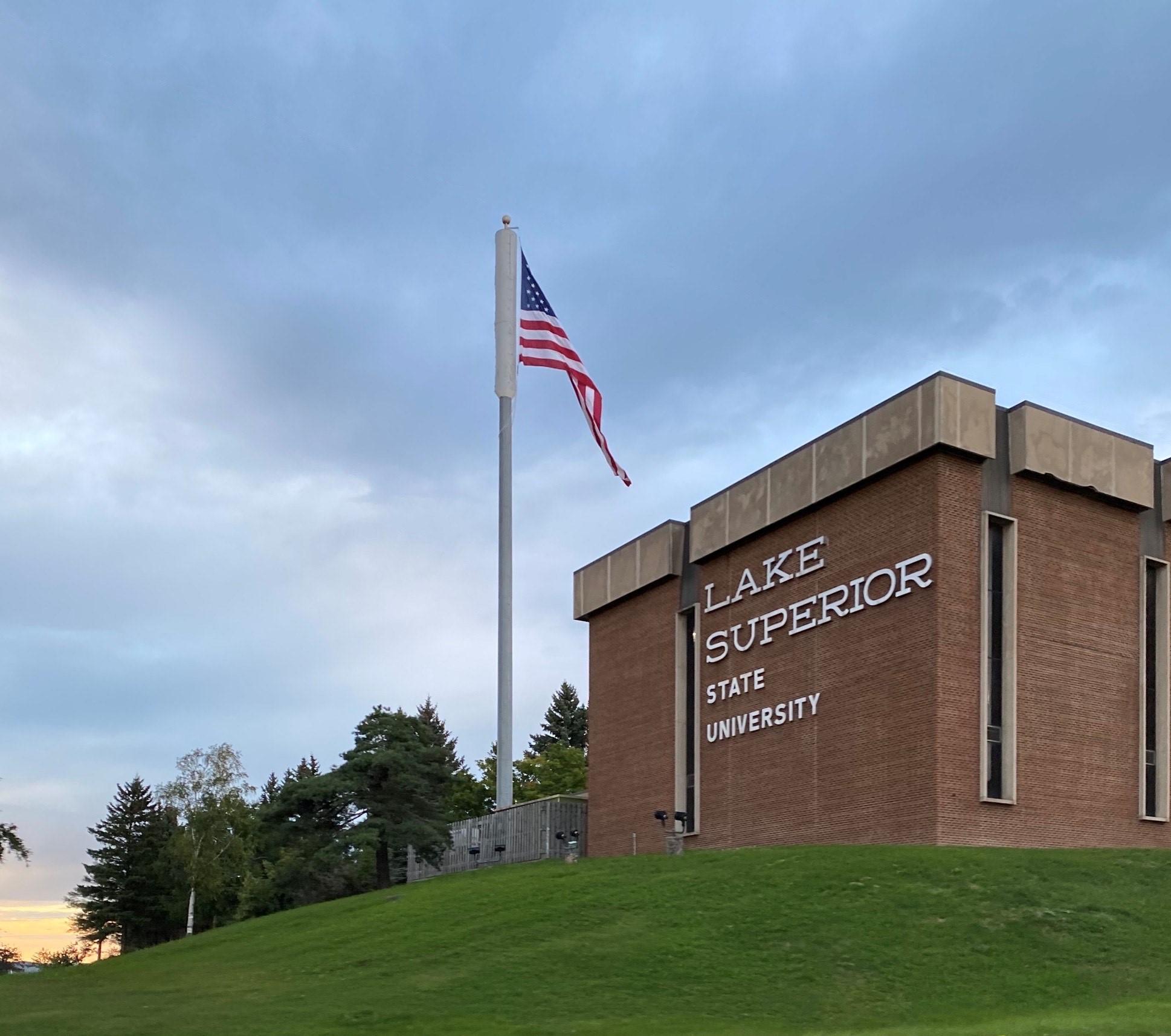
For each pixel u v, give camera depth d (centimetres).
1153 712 4381
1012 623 4047
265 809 6009
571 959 2856
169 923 9781
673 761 5134
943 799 3831
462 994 2672
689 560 5191
